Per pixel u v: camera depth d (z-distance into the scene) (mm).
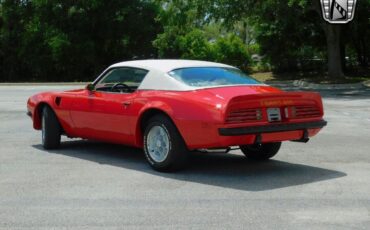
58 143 9062
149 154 7281
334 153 8703
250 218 5031
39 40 48250
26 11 48688
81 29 48219
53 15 47719
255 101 6559
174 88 7145
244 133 6445
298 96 6965
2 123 13148
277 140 6832
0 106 17719
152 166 7258
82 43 47156
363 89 27688
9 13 48688
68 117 8656
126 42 50438
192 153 8789
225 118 6391
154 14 50688
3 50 49281
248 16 32656
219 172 7188
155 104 7086
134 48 51531
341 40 39000
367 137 10602
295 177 6844
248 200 5688
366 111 16094
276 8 31359
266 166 7625
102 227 4793
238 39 45812
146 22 50344
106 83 8203
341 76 32906
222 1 31844
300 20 37094
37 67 48406
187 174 7039
